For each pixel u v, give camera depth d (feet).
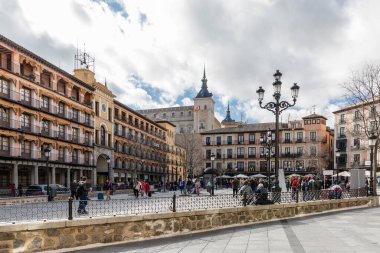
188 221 39.81
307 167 227.61
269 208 48.52
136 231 36.04
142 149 211.82
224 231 40.04
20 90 113.39
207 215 41.52
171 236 37.58
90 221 33.27
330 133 250.16
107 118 170.71
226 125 323.57
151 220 37.06
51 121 128.47
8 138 108.99
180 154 295.48
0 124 105.60
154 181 231.30
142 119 220.23
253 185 82.74
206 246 32.35
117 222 34.91
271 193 50.52
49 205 34.83
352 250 29.17
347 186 90.38
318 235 36.27
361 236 35.40
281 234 37.32
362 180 71.61
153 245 33.30
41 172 127.44
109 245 33.47
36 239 30.73
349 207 64.34
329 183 167.12
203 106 371.76
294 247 30.76
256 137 248.93
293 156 234.79
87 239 33.27
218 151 260.42
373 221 46.55
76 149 143.64
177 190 177.27
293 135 239.30
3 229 29.17
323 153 228.63
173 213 38.45
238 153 253.44
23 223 30.07
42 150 122.93
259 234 37.63
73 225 32.32
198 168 272.10
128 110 198.49
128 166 193.98
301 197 55.11
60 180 138.41
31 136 117.08
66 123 137.08
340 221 46.62
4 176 110.83
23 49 113.60
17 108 110.83
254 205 47.57
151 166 230.07
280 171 70.18
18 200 71.36
